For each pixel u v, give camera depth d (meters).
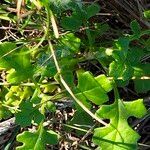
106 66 0.30
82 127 0.31
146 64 0.29
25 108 0.28
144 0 0.33
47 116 0.33
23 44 0.30
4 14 0.31
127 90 0.33
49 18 0.28
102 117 0.27
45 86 0.31
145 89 0.30
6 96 0.31
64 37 0.29
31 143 0.28
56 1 0.28
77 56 0.30
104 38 0.32
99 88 0.27
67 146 0.33
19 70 0.28
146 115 0.32
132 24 0.28
